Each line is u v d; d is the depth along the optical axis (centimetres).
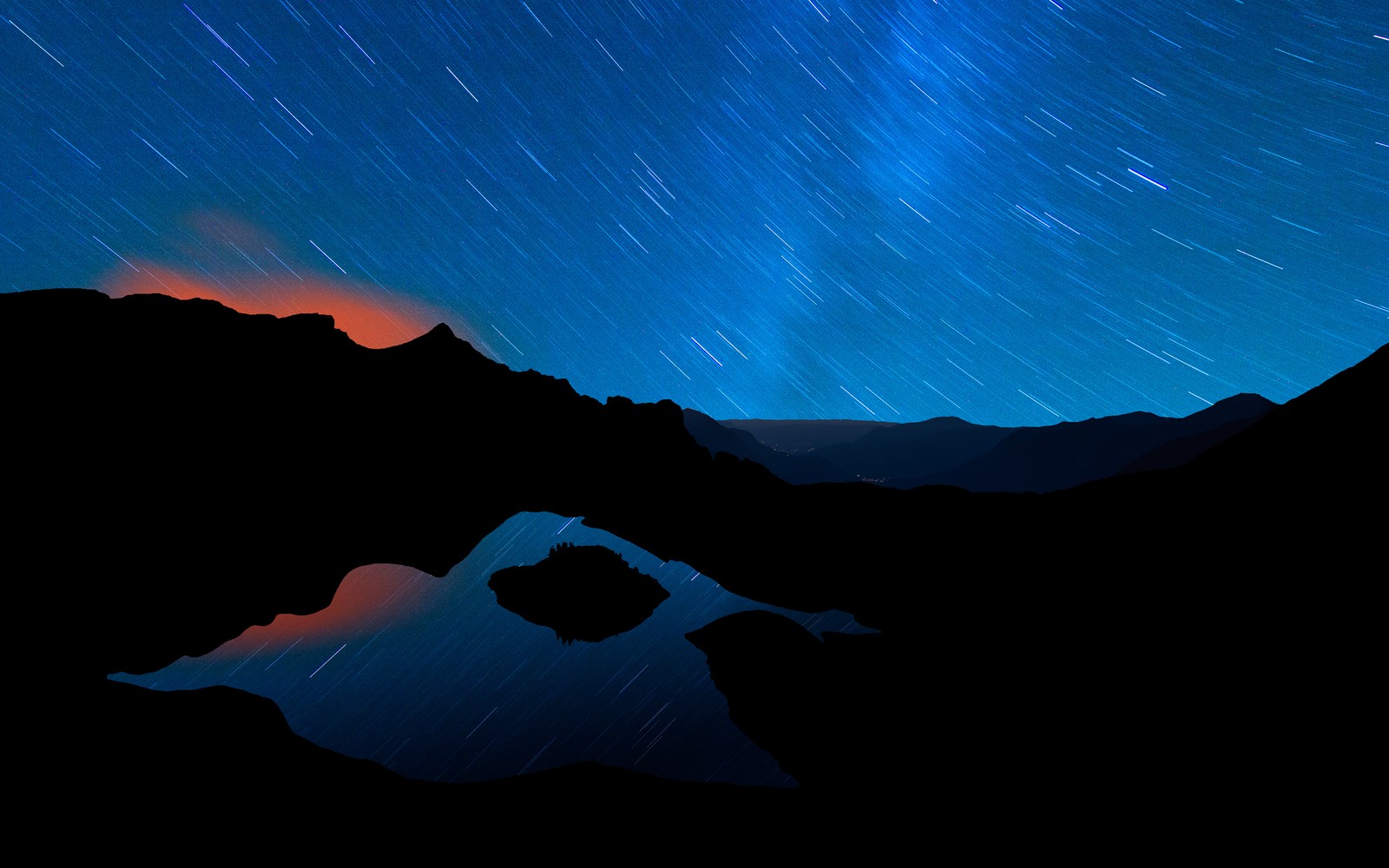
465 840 714
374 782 793
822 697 1380
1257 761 943
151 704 810
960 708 1250
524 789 841
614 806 821
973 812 877
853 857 768
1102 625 1625
